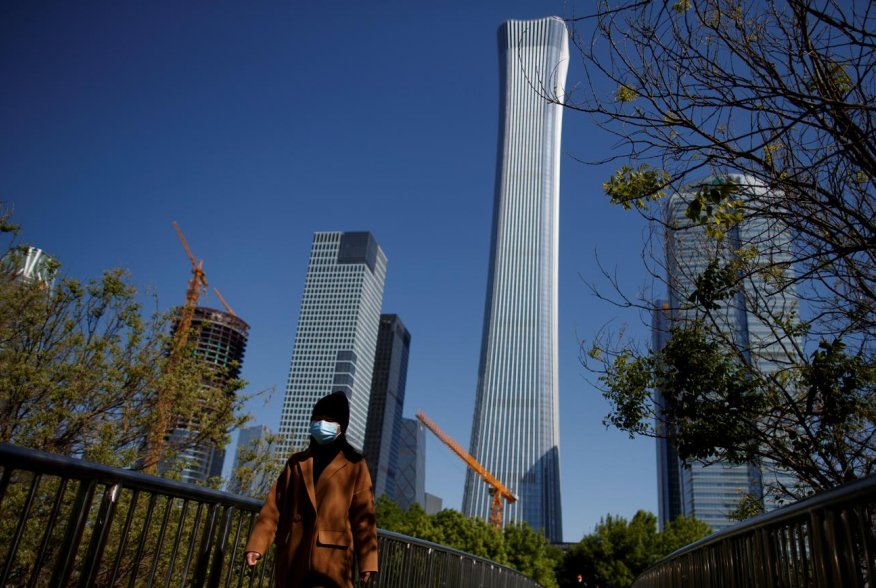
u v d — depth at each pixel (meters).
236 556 5.46
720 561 6.80
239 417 16.75
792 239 7.24
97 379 14.00
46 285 14.02
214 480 16.52
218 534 5.23
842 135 5.36
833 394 8.25
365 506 4.58
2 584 3.39
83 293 14.33
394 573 8.56
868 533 3.12
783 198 6.13
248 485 17.05
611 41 6.12
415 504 80.38
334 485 4.50
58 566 3.81
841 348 8.09
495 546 67.75
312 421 4.67
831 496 3.50
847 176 6.58
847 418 8.62
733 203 6.37
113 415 14.63
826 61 5.65
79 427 13.83
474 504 179.38
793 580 4.40
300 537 4.35
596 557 75.56
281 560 4.33
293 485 4.54
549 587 73.88
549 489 178.75
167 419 15.36
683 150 6.20
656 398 10.85
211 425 16.28
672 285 9.32
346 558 4.32
